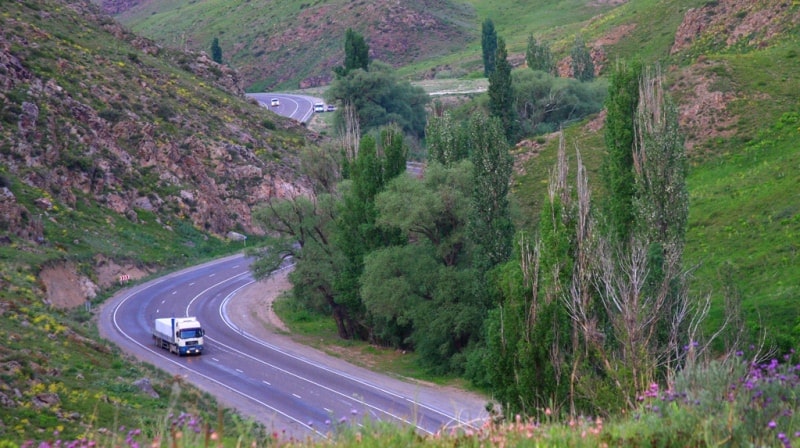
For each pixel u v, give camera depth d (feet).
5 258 216.13
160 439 33.58
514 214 187.11
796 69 269.85
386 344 206.49
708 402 36.24
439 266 180.14
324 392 158.61
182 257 293.23
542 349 101.30
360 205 200.34
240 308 244.83
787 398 38.96
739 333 104.32
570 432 35.86
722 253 173.68
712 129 248.73
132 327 217.56
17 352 125.08
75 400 114.21
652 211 131.13
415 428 36.22
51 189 275.18
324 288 215.10
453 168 191.21
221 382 166.20
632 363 78.84
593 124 285.02
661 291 100.58
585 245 108.78
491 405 45.60
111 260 262.26
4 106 287.28
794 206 179.73
